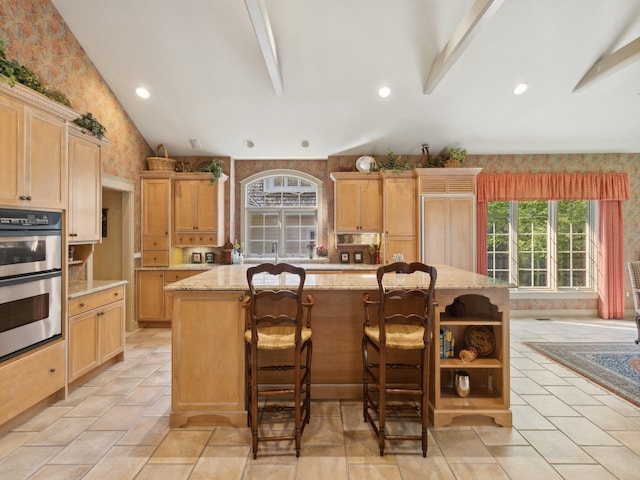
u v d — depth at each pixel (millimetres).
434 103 4551
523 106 4586
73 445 2242
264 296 2102
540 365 3658
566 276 5941
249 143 5418
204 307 2494
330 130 5098
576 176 5637
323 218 5996
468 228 5023
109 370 3520
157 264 5156
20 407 2426
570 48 3738
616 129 5062
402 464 2062
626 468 2023
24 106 2459
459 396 2617
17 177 2410
